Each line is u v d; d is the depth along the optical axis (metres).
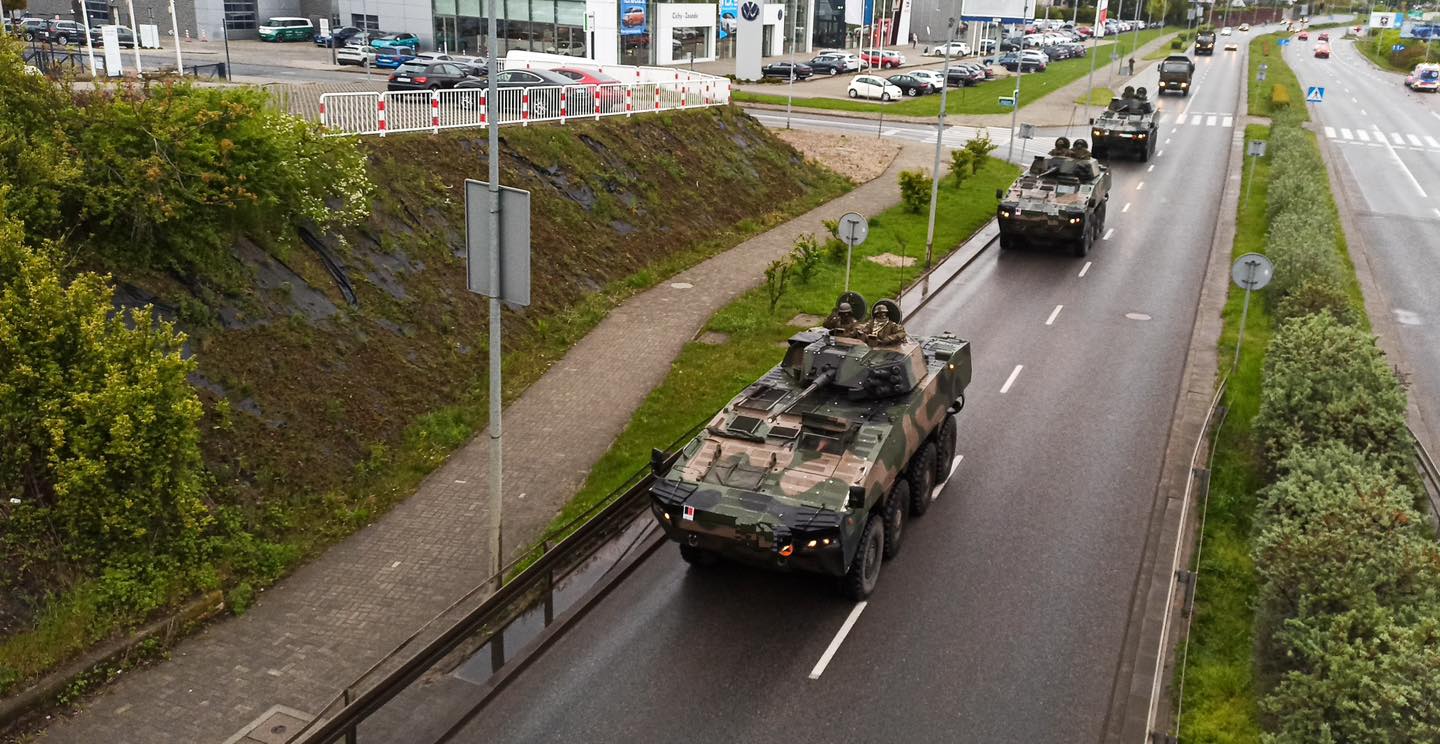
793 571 13.05
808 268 24.91
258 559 12.62
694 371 19.03
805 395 13.28
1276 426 14.72
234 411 14.22
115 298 14.20
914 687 10.80
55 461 11.29
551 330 20.55
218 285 15.45
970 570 13.00
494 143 11.12
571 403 17.69
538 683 10.87
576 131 27.38
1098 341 21.53
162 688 10.57
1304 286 20.53
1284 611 10.58
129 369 11.88
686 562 13.27
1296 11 166.75
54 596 11.16
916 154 41.66
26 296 11.82
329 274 17.55
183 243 15.09
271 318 15.86
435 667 11.04
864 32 84.75
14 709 9.94
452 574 12.77
